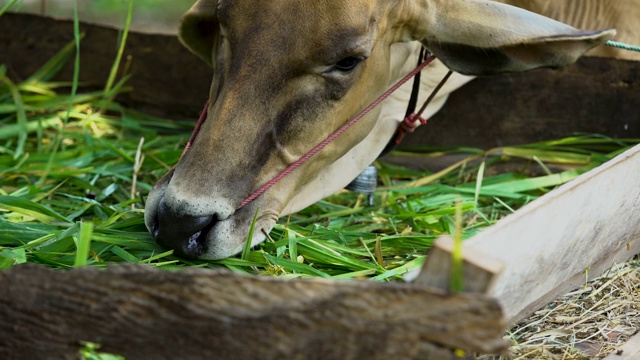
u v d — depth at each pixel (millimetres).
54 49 7664
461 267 3090
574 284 4672
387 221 5750
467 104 6992
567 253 4102
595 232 4316
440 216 5750
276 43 4609
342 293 3033
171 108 7586
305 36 4590
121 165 6473
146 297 3252
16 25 7672
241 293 3148
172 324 3246
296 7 4598
